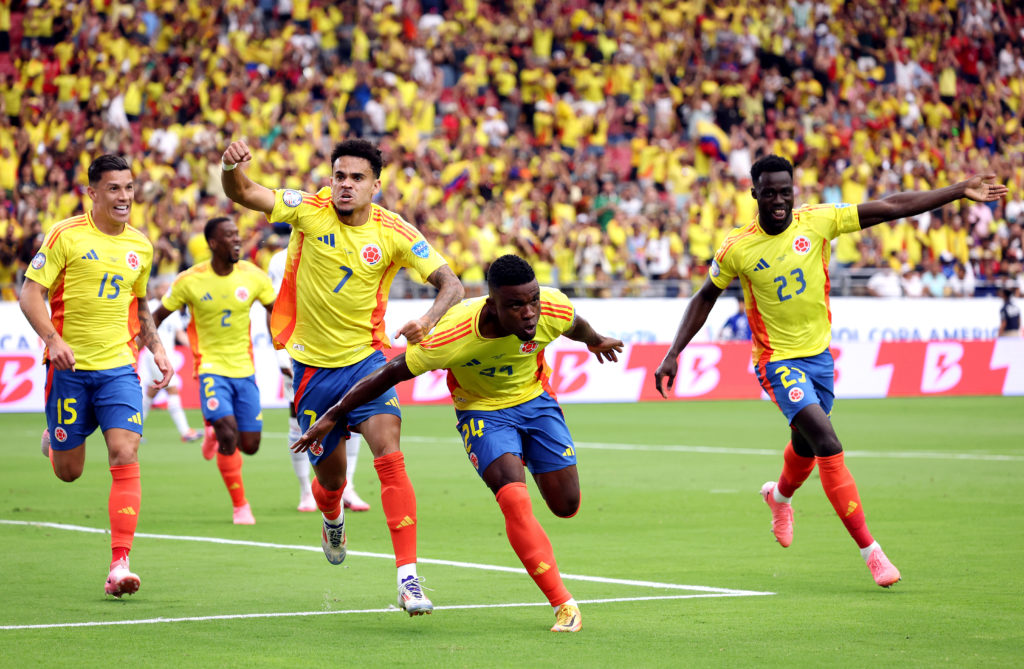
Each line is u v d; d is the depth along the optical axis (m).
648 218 94.81
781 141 106.19
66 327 24.78
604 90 106.88
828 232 26.25
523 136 100.62
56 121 91.06
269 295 36.75
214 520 35.75
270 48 98.94
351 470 37.91
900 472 47.03
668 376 27.41
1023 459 51.75
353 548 30.41
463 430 21.94
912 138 110.81
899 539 31.02
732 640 19.56
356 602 23.27
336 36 103.94
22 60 96.06
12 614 21.86
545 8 110.38
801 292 26.28
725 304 88.69
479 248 88.19
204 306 35.53
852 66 115.75
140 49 95.25
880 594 23.70
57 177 86.44
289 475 48.31
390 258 23.66
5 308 75.00
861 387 86.50
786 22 115.50
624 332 85.19
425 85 101.00
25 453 55.78
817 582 25.14
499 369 21.42
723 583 25.06
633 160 104.25
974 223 104.44
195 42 98.94
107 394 24.75
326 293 23.58
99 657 18.36
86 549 29.88
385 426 22.77
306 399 24.09
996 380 90.06
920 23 118.38
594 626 20.80
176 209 84.50
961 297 96.31
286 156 90.62
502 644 19.39
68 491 42.66
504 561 28.17
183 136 90.62
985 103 118.00
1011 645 19.08
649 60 108.94
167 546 30.62
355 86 98.62
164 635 20.09
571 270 92.00
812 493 41.34
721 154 104.12
